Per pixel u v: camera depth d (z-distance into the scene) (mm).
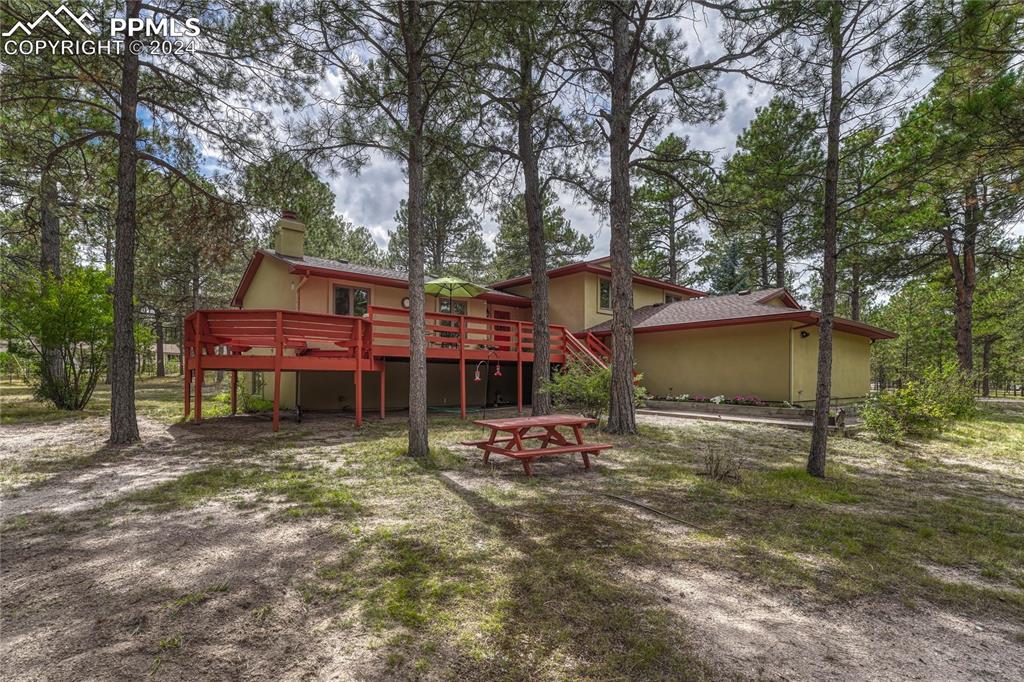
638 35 9320
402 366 16406
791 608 3004
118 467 6484
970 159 6867
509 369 19328
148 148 9570
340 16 6559
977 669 2430
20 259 14602
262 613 2842
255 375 17484
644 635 2648
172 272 23375
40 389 12781
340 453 7539
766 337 14211
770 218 10539
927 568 3654
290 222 14672
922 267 17312
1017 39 5957
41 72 7883
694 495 5488
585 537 4098
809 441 9367
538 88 10930
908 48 6012
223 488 5504
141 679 2244
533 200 12617
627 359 10102
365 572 3385
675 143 17969
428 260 28625
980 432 11016
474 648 2514
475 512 4738
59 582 3201
